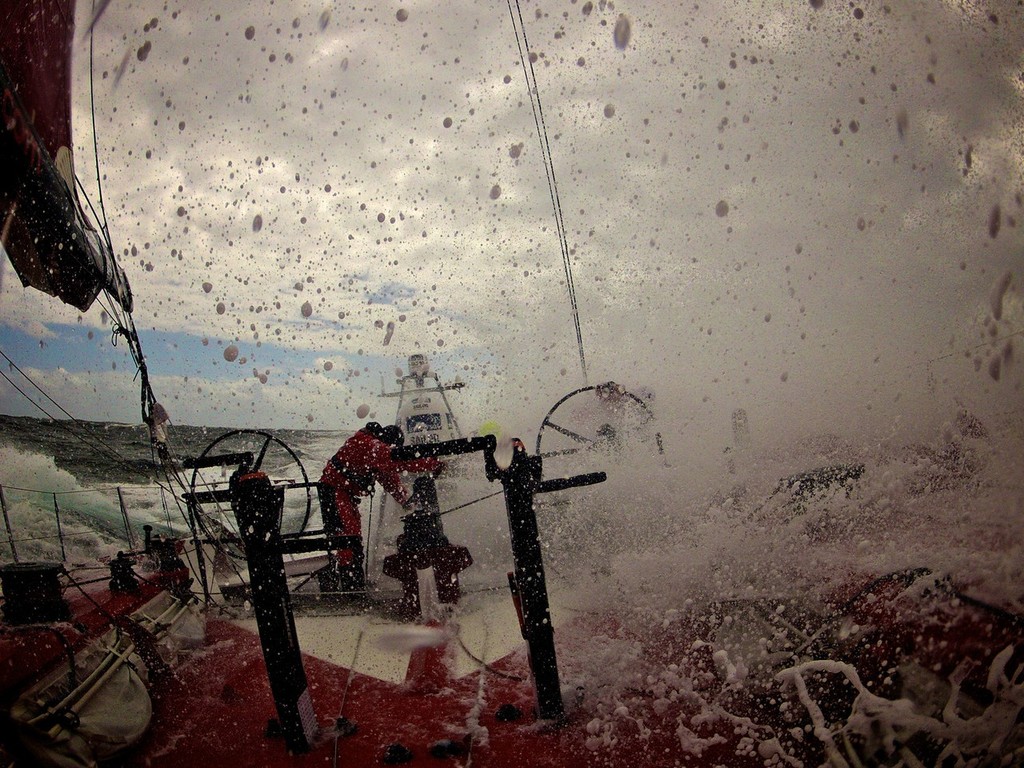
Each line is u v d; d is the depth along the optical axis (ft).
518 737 6.34
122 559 8.98
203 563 10.27
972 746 4.92
